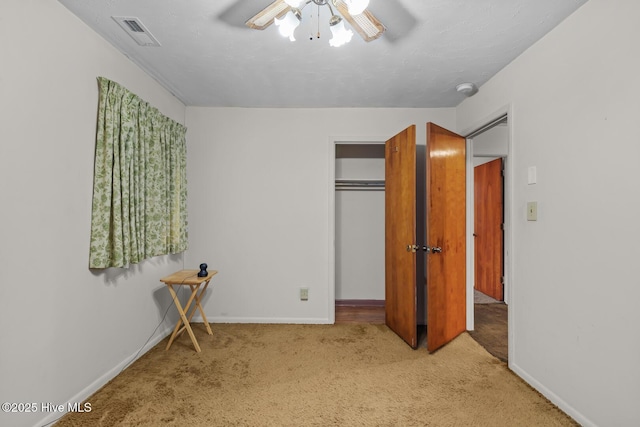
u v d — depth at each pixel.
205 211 3.19
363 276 4.09
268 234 3.20
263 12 1.43
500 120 2.48
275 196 3.20
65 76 1.69
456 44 2.00
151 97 2.53
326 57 2.19
